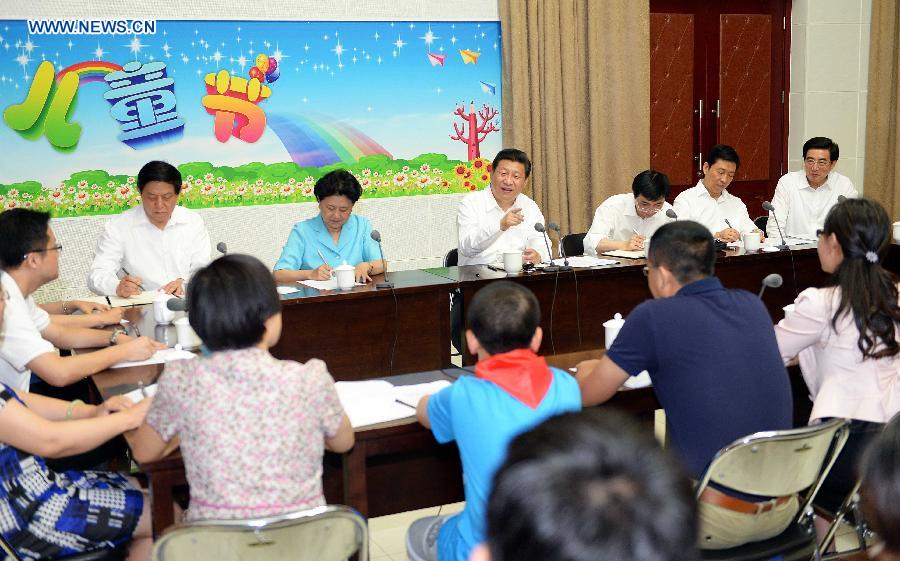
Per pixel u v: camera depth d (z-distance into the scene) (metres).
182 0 4.62
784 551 1.90
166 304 2.92
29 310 2.56
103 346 2.68
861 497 0.88
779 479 1.80
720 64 6.16
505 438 1.64
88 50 4.49
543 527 0.59
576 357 2.57
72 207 4.57
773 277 2.21
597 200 5.71
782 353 2.30
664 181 4.34
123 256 3.84
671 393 1.96
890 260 4.47
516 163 4.14
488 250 4.20
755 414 1.93
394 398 2.14
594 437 0.64
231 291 1.62
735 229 4.48
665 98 6.05
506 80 5.41
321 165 5.06
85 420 1.85
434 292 3.51
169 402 1.62
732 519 1.82
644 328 1.95
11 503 1.84
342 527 1.57
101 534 1.91
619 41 5.61
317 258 3.92
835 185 5.06
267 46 4.84
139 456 1.72
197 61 4.70
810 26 6.16
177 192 3.78
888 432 0.85
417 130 5.26
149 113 4.64
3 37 4.33
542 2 5.36
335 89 5.03
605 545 0.58
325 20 4.94
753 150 6.34
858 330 2.19
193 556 1.53
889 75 6.24
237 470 1.58
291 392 1.61
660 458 0.64
